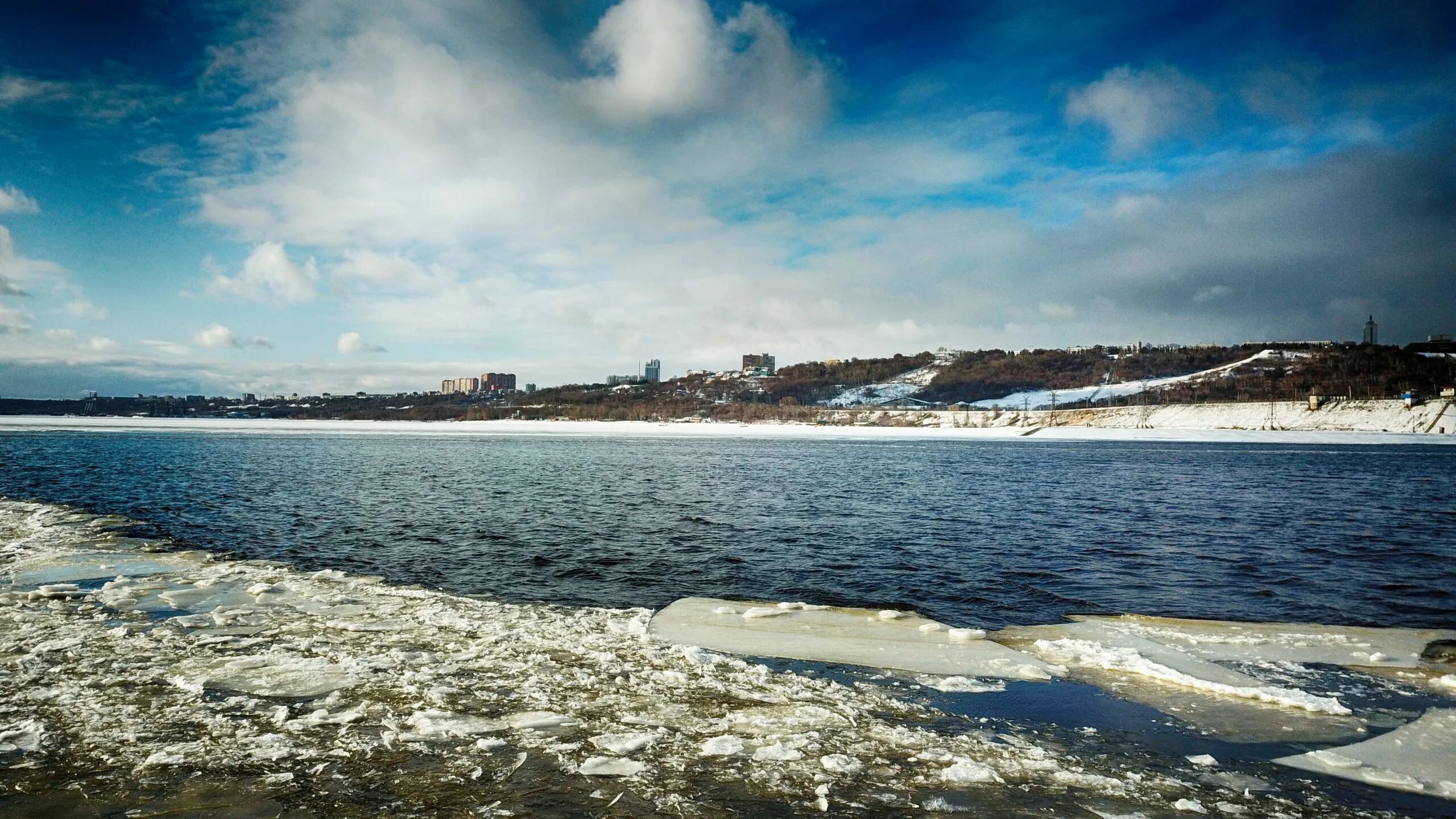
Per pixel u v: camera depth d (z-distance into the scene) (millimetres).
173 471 43969
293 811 5723
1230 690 8984
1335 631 12031
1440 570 17406
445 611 12430
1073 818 5836
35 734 7109
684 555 18875
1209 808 6059
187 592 13602
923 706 8445
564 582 15688
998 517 26578
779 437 147375
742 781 6406
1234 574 16906
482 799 5992
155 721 7484
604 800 6000
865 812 5895
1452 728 7879
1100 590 15297
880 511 28234
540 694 8469
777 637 11383
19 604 12555
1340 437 124625
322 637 10695
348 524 23500
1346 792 6383
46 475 40250
